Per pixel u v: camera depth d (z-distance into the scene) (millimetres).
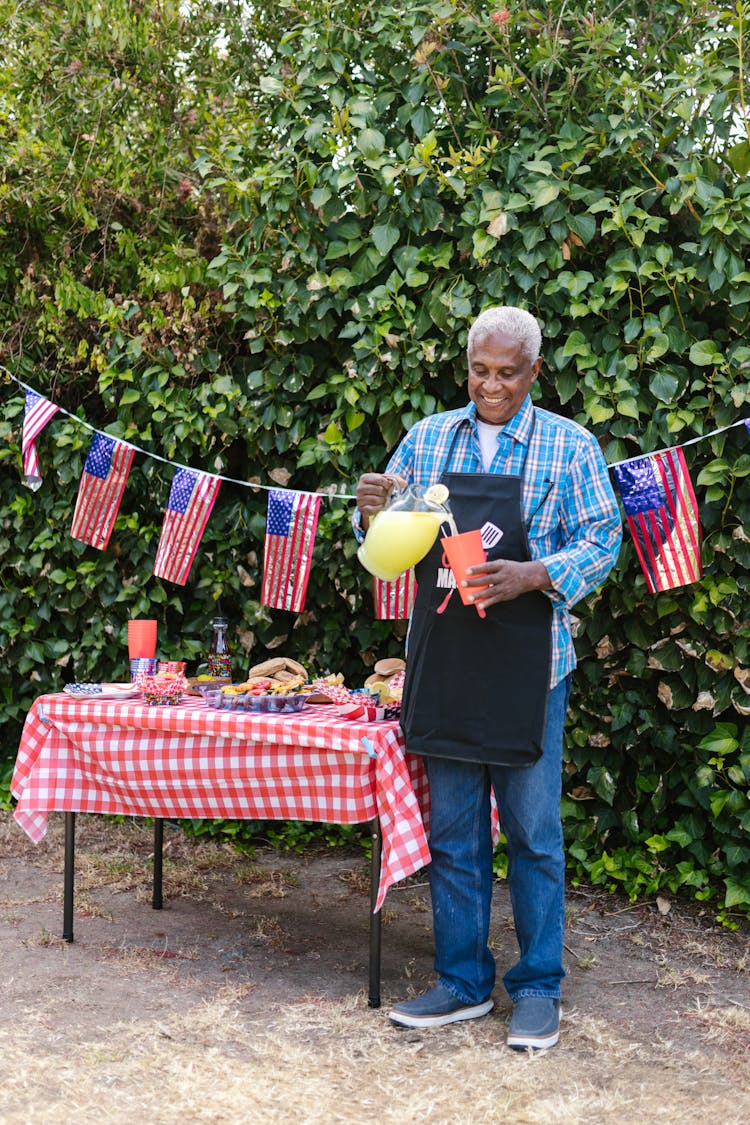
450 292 3451
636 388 3395
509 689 2582
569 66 3475
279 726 2824
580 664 3686
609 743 3699
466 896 2719
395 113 3668
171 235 4570
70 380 4426
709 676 3545
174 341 3996
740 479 3445
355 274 3576
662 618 3598
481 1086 2404
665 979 3051
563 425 2662
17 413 4449
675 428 3326
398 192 3523
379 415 3656
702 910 3594
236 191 3717
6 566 4598
